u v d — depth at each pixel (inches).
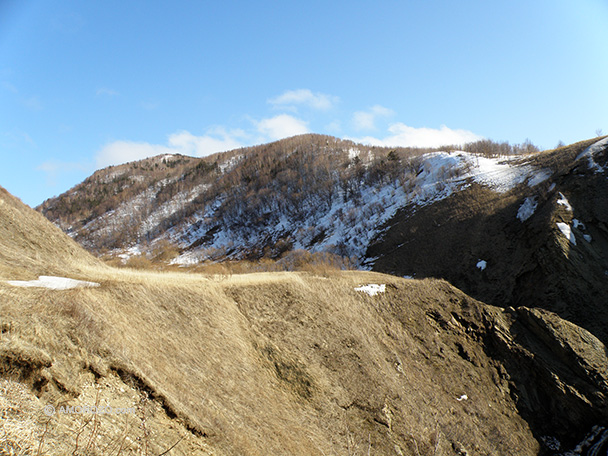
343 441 724.0
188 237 5418.3
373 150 6683.1
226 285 973.2
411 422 850.8
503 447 906.7
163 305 757.3
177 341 687.7
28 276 636.7
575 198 2022.6
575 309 1568.7
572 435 983.6
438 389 991.6
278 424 664.4
